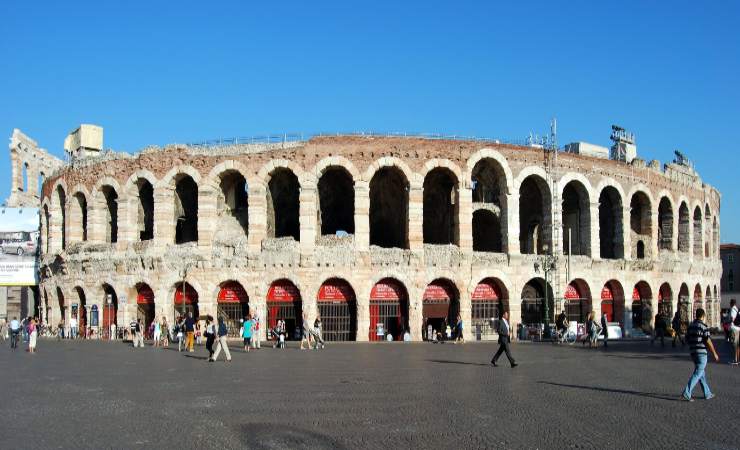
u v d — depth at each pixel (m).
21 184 88.44
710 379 27.59
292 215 65.94
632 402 21.50
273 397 22.94
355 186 55.78
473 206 59.66
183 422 18.50
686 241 75.62
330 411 20.08
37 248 72.12
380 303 55.94
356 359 37.69
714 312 82.38
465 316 56.28
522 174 59.34
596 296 62.03
